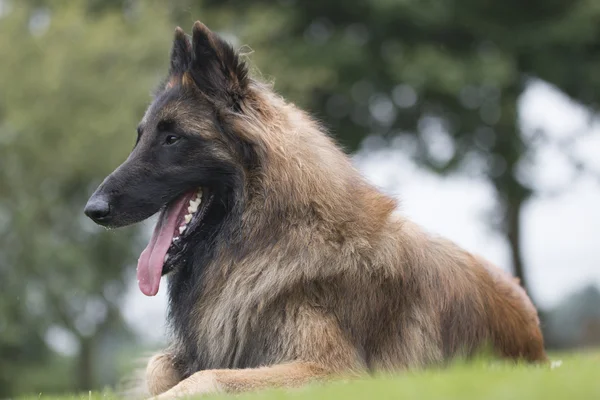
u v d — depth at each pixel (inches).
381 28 1035.9
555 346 1061.8
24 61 941.8
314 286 240.8
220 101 254.1
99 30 957.2
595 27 1025.5
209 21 1019.9
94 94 930.7
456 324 264.5
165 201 254.4
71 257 906.1
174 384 259.4
